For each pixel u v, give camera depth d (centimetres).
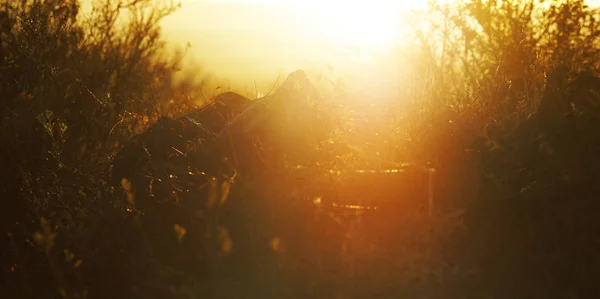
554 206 451
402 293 425
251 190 477
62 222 511
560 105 495
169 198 495
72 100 625
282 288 432
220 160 522
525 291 420
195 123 574
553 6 652
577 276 423
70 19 684
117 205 494
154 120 658
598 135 470
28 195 533
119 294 441
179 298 434
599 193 450
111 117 621
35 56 624
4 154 542
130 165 573
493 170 484
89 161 571
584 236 439
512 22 664
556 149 471
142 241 467
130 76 706
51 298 442
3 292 451
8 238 500
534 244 439
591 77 498
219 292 433
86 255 459
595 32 636
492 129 521
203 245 458
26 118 574
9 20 643
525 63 648
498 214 456
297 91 544
